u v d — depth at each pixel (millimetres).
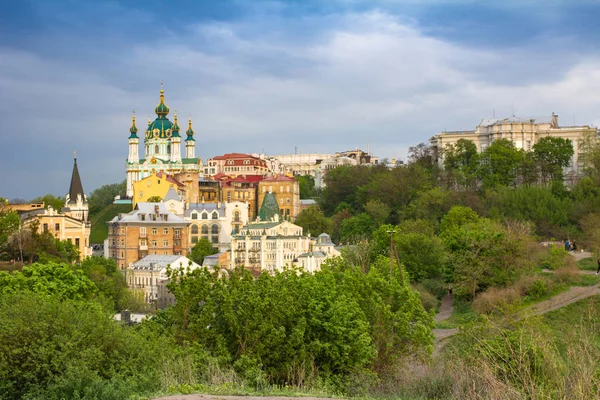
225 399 57875
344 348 82812
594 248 178625
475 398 56875
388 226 197625
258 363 80562
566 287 146250
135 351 70375
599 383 53656
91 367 66188
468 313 144750
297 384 80125
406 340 93625
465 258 159500
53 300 74750
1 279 121562
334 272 113188
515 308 96625
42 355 65125
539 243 195125
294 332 82562
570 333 63219
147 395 59688
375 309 93500
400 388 72062
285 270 100188
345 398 62500
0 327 66812
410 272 180625
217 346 81500
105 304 89875
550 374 56875
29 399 62812
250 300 83812
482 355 66625
